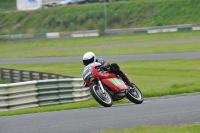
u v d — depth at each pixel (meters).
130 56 97.06
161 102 38.44
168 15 184.88
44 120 30.98
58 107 40.00
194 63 78.75
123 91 35.41
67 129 27.17
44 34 175.62
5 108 42.00
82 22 199.75
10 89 42.56
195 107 34.25
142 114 31.98
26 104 43.66
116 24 190.88
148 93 46.75
